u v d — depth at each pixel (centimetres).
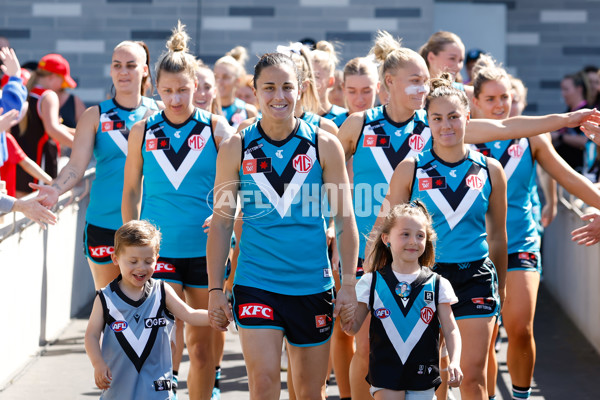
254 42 2558
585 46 2827
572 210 1638
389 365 896
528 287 1100
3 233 1195
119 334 874
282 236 880
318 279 888
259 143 881
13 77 1165
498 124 1008
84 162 1162
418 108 1052
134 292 885
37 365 1329
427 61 1336
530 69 2845
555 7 2825
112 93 1298
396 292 898
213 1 2544
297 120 892
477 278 944
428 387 897
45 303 1435
